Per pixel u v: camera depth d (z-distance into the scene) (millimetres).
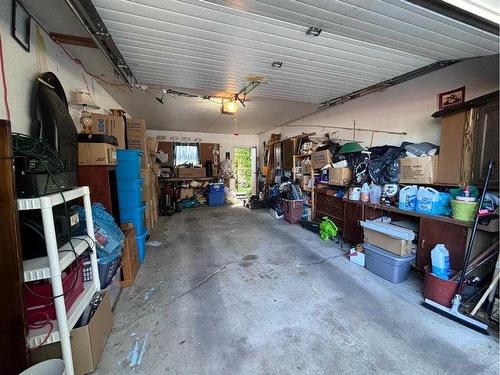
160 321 1842
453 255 2137
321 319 1854
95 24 1671
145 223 3875
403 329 1738
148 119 5824
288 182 5387
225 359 1478
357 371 1390
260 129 7410
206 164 7613
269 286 2357
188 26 1731
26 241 1243
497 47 1942
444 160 2377
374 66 2512
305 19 1598
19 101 1635
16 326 1076
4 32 1499
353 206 3402
